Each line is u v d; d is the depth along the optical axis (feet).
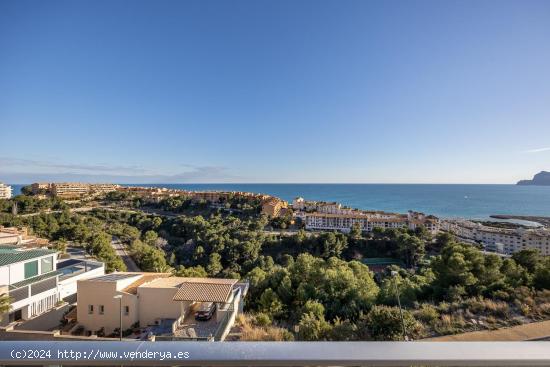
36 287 58.39
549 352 4.04
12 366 4.00
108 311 46.06
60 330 46.60
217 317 43.09
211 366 3.99
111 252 112.27
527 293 37.01
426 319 31.50
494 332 27.02
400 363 3.95
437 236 191.31
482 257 53.42
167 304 46.06
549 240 197.36
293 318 46.26
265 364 3.98
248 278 77.61
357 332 29.55
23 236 114.42
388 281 63.10
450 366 3.95
